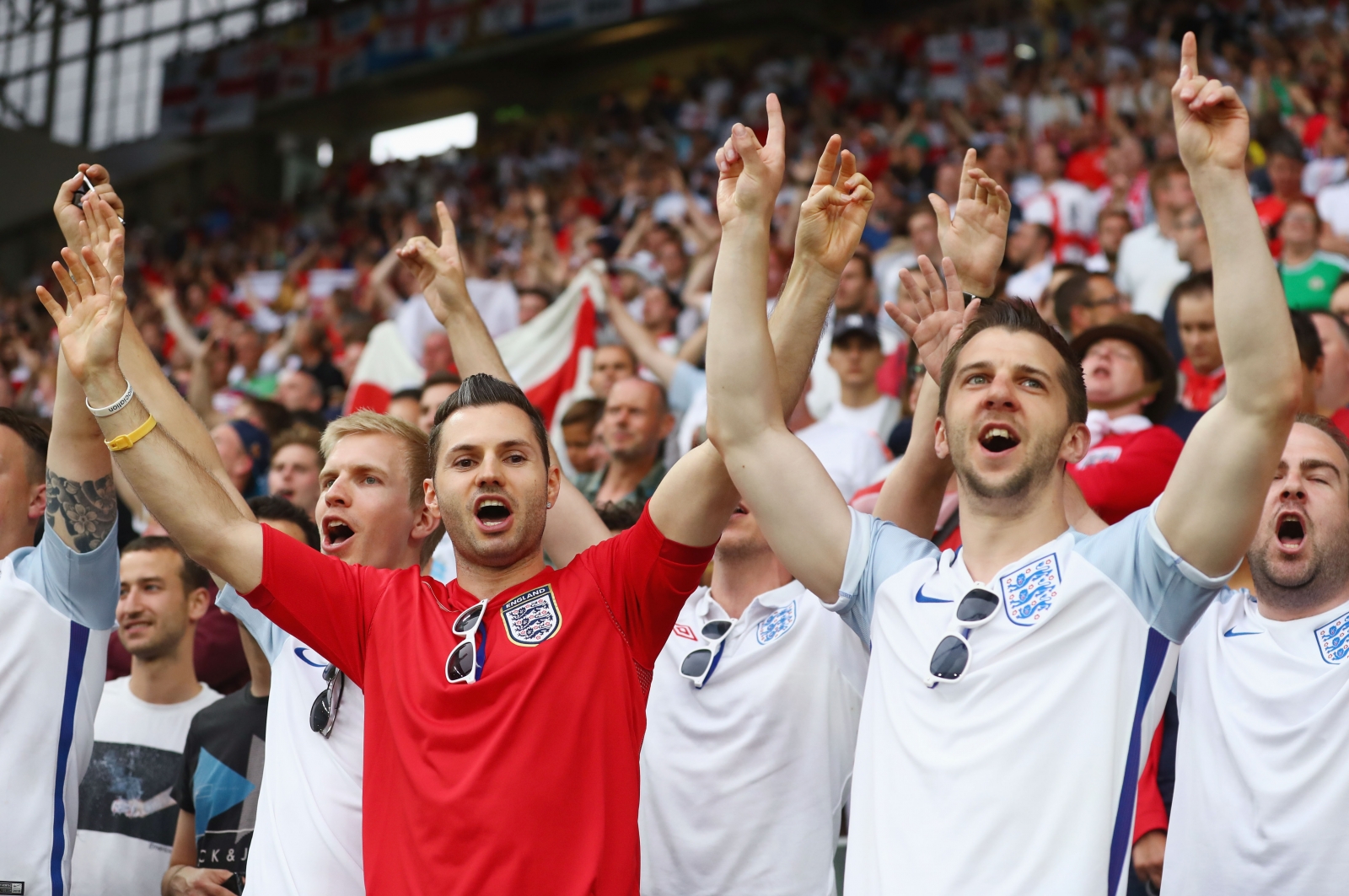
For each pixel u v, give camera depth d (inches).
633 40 783.7
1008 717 80.8
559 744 85.4
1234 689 97.6
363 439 112.7
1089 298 185.2
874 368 199.5
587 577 92.7
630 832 86.1
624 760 87.5
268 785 99.2
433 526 114.3
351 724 96.6
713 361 91.8
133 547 136.9
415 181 714.2
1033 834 78.2
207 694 138.3
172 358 351.3
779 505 91.3
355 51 764.6
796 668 107.7
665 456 207.5
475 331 115.4
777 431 92.0
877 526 93.1
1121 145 345.4
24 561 105.7
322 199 767.1
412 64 747.4
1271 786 92.6
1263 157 341.4
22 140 834.2
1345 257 227.5
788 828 104.8
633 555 92.4
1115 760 79.9
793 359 94.0
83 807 130.1
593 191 587.8
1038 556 85.6
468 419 94.1
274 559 93.5
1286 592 99.1
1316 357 138.3
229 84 790.5
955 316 102.8
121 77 884.6
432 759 85.4
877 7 744.3
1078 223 334.6
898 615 87.6
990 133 491.5
